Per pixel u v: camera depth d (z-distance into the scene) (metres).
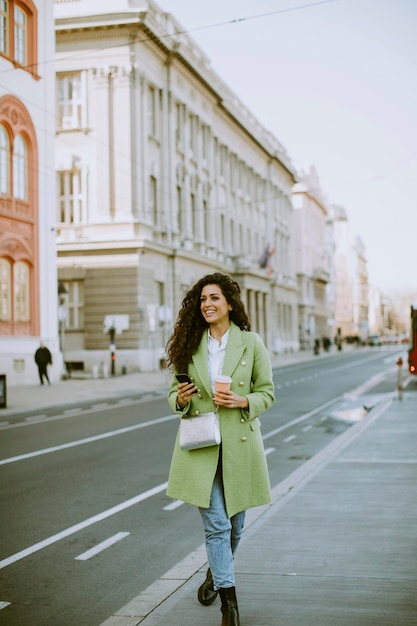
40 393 27.05
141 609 5.05
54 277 32.44
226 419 4.55
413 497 8.34
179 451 4.62
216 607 4.91
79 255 39.78
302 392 27.89
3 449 13.66
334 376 37.97
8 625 4.96
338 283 135.88
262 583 5.32
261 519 7.33
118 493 9.50
